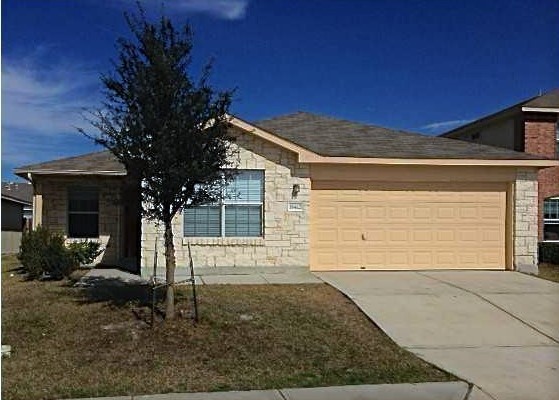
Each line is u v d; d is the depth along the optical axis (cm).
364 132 1855
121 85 935
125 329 940
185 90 941
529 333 1005
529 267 1647
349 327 996
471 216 1653
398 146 1700
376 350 884
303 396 693
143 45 938
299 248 1540
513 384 754
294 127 1895
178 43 952
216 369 783
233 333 927
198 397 681
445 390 725
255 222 1534
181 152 934
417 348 909
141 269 1494
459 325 1043
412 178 1627
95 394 687
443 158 1602
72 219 1842
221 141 980
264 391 707
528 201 1666
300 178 1545
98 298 1173
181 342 882
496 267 1662
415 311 1123
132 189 1001
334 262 1593
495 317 1100
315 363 817
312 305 1128
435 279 1466
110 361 805
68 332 932
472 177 1648
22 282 1421
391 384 743
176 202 974
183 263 1495
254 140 1525
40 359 812
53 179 1819
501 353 894
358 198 1605
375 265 1608
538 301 1227
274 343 891
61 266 1445
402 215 1623
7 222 2992
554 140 2170
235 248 1516
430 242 1636
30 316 1027
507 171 1661
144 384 722
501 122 2319
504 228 1670
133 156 933
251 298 1170
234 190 1522
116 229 1839
